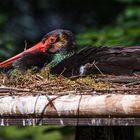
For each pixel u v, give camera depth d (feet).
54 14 81.30
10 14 75.46
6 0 77.30
